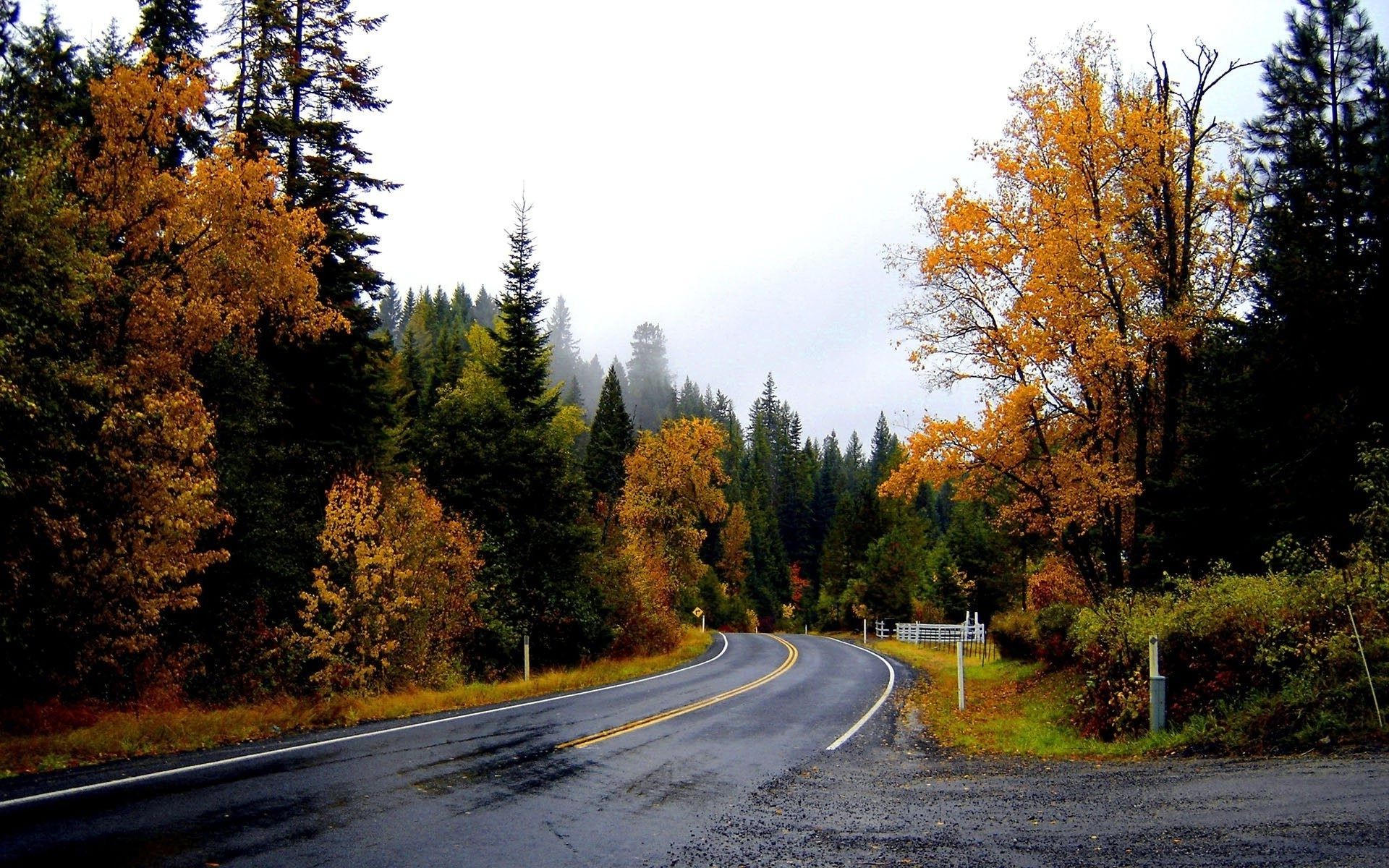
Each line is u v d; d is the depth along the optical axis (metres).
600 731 13.84
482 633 24.62
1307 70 22.70
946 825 7.55
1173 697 12.32
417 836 6.98
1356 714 9.61
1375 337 15.68
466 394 34.28
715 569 83.44
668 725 14.88
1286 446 16.45
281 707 15.12
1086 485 18.67
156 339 15.27
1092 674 14.06
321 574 18.05
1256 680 11.41
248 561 18.28
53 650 13.97
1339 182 17.84
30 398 11.38
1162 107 19.72
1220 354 17.36
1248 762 9.15
